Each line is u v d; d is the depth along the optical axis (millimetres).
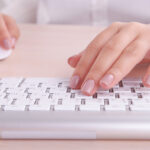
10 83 345
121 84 338
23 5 1151
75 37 634
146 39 390
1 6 1151
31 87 331
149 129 231
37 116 250
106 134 235
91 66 357
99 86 321
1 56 477
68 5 1041
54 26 750
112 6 1033
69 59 412
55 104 277
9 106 273
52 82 351
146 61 400
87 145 233
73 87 328
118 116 246
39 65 453
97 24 1055
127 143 234
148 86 317
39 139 241
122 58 349
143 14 1040
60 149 227
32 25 770
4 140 241
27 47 563
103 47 377
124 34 390
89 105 274
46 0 1044
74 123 238
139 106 270
